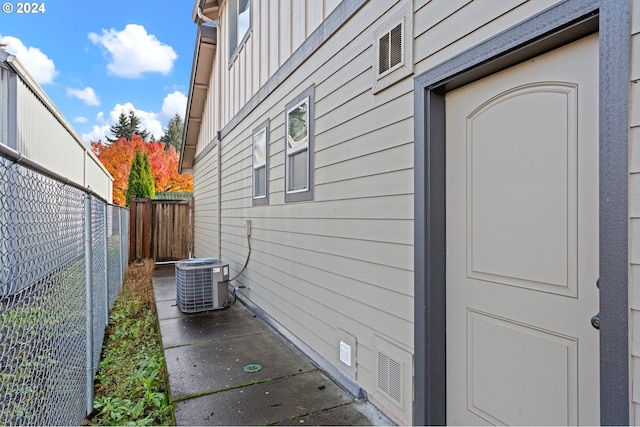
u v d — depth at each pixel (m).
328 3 3.20
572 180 1.52
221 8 7.16
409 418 2.20
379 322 2.51
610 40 1.31
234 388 2.82
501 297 1.82
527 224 1.70
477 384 1.94
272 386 2.85
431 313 2.11
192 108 9.08
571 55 1.53
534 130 1.67
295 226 3.85
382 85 2.48
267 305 4.61
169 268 8.88
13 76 5.67
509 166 1.78
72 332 2.38
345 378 2.86
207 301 5.05
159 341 4.07
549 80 1.62
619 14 1.29
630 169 1.27
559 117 1.58
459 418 2.05
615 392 1.30
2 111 5.61
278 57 4.34
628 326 1.27
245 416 2.44
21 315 1.72
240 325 4.44
